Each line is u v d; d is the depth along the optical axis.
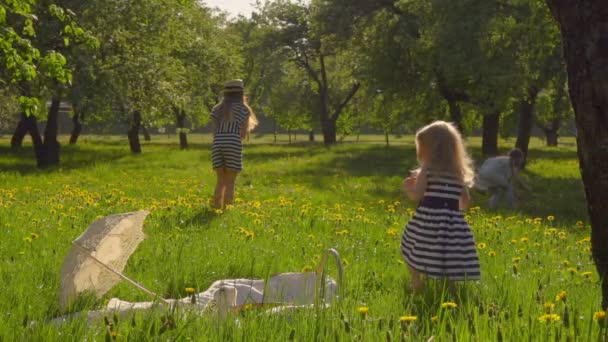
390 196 19.34
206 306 4.89
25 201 14.27
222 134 12.74
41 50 27.36
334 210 13.84
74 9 28.89
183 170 28.55
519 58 31.75
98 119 32.28
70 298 5.37
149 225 10.57
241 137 12.84
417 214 6.39
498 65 31.75
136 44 32.09
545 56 29.22
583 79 4.54
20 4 15.10
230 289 5.35
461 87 38.59
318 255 8.12
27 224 10.36
